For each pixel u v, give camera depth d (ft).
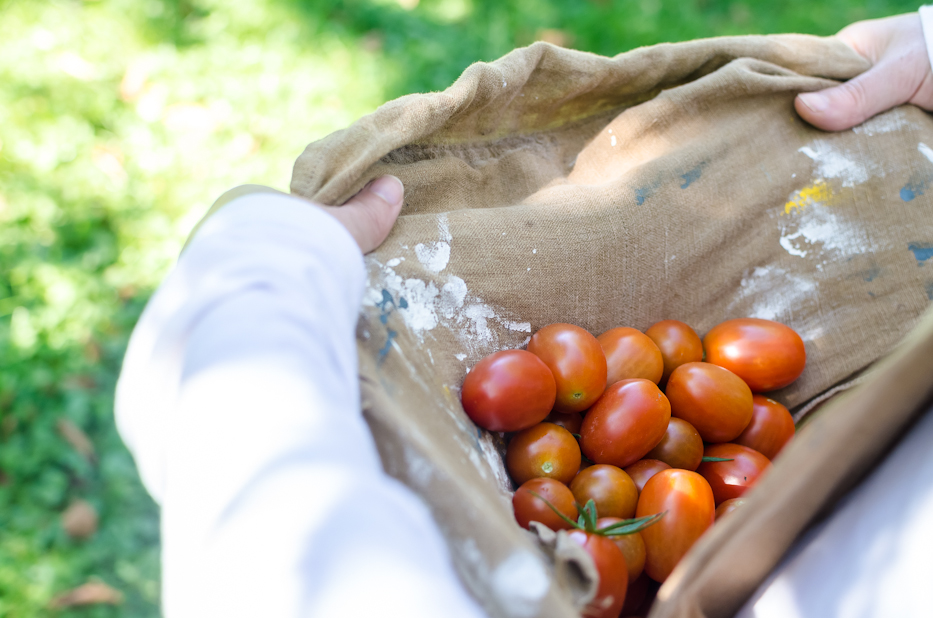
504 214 1.49
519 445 1.45
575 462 1.45
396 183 1.41
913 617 1.00
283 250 1.10
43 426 2.23
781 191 1.63
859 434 1.02
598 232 1.53
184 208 2.65
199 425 0.97
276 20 3.19
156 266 2.53
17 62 2.86
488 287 1.46
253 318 1.02
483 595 1.10
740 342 1.56
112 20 3.09
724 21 3.40
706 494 1.39
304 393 0.99
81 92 2.84
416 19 3.31
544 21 3.35
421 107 1.42
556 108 1.63
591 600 1.22
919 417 1.04
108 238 2.57
